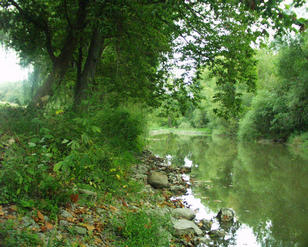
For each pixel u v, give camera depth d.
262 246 4.00
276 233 4.52
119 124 6.10
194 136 39.97
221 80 9.74
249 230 4.64
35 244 2.23
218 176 9.41
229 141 30.23
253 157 15.15
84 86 7.94
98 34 8.12
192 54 9.52
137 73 9.73
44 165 3.45
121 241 3.02
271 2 4.77
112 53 11.51
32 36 8.12
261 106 29.88
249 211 5.71
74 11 8.57
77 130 4.46
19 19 7.68
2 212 2.56
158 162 10.62
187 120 68.06
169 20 8.30
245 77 9.66
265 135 30.75
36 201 2.98
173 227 4.05
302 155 16.31
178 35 9.06
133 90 10.00
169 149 17.81
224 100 9.93
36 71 7.29
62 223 2.85
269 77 29.20
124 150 5.82
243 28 8.41
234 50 8.88
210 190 7.36
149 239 3.17
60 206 3.21
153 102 10.91
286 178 9.29
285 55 22.75
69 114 5.02
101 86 9.47
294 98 23.38
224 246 3.94
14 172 2.94
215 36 8.80
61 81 6.73
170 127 70.25
